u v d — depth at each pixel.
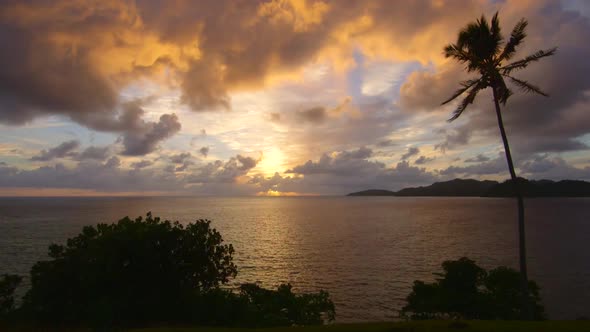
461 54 21.00
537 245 81.06
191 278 24.84
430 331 14.61
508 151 20.81
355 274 54.06
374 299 41.81
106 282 22.28
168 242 23.30
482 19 20.58
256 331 16.53
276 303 24.00
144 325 21.73
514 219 151.00
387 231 110.88
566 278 52.00
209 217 171.12
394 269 57.25
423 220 150.12
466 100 21.08
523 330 14.45
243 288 26.30
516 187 20.77
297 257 67.56
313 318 23.67
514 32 19.91
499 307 24.27
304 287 47.00
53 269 22.52
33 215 169.12
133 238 22.11
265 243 85.88
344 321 34.81
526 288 20.45
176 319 23.00
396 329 15.16
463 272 26.72
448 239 91.94
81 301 22.02
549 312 38.41
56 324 21.64
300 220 154.88
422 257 67.25
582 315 37.44
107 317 20.27
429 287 27.28
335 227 124.19
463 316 25.38
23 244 78.75
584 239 90.06
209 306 22.97
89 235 24.56
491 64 20.36
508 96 20.16
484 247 78.56
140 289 22.67
